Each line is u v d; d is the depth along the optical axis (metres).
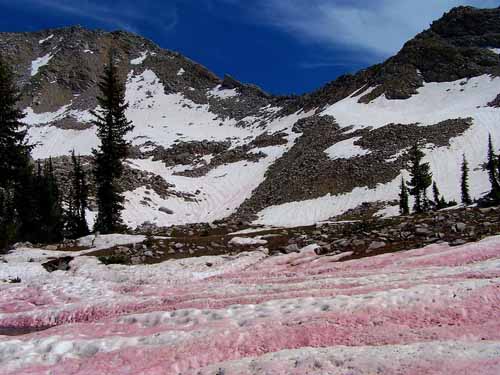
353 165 101.94
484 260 22.53
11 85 51.44
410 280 18.89
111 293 24.70
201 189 116.12
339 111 150.50
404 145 106.75
